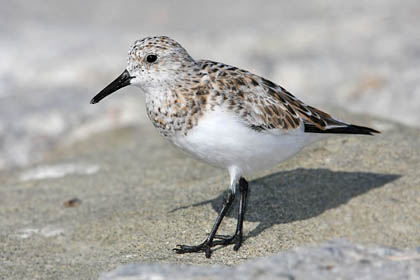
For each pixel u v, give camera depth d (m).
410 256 7.34
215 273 7.12
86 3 28.38
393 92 18.30
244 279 6.86
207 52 21.84
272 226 9.86
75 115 17.31
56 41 22.80
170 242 9.67
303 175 11.23
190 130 8.90
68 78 19.91
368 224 9.71
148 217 10.52
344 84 19.09
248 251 9.21
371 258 7.31
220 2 29.02
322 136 9.66
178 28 25.23
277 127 9.08
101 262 9.32
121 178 12.61
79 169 13.57
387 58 20.39
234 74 9.22
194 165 12.73
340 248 7.61
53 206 11.68
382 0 26.53
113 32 24.20
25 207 11.77
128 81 9.22
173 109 8.92
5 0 27.06
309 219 9.96
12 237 10.48
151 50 8.96
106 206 11.31
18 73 20.28
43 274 9.11
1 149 15.98
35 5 27.17
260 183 11.15
